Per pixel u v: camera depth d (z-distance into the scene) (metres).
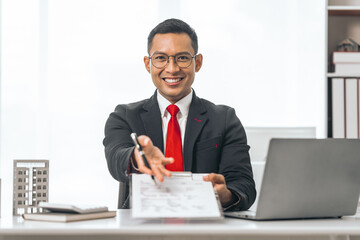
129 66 3.25
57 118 3.23
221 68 3.22
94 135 3.23
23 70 3.25
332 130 2.73
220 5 3.23
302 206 1.16
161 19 3.23
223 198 1.29
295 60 3.14
